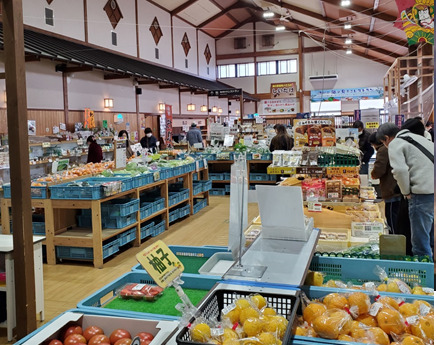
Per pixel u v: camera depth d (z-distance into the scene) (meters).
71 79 10.81
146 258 1.69
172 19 17.72
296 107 23.42
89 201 4.79
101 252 4.83
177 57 18.28
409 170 3.53
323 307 1.69
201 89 17.52
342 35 17.56
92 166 6.93
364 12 11.60
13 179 3.18
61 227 5.14
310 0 13.28
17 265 3.19
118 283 2.31
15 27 3.14
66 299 3.95
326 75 22.38
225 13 20.36
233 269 1.90
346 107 22.81
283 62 23.38
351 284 2.17
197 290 2.25
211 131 12.10
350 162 4.49
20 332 3.22
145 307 2.11
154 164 6.71
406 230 3.96
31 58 8.77
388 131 4.13
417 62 12.05
